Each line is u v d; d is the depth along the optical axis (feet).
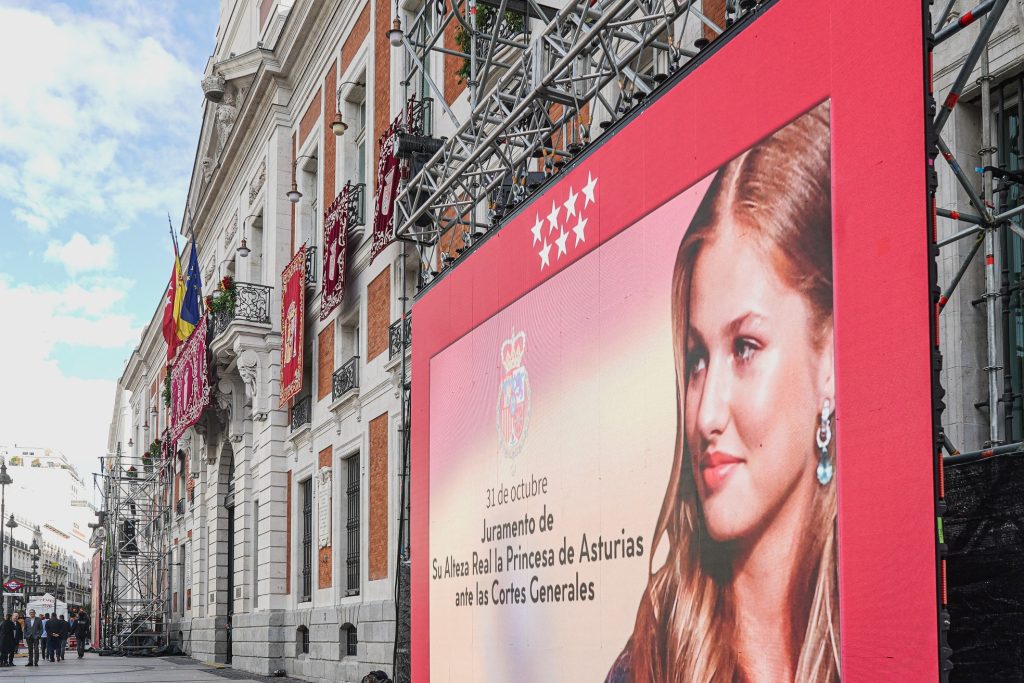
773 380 16.67
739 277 17.76
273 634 75.97
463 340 30.86
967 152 22.49
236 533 87.81
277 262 82.99
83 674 82.89
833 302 15.39
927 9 14.08
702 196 19.01
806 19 16.48
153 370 176.86
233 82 97.45
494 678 26.78
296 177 82.33
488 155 33.81
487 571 27.68
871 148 14.82
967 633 17.06
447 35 52.13
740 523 17.15
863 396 14.61
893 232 14.30
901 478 13.83
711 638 17.67
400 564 45.14
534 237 26.23
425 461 33.68
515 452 26.35
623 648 20.59
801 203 16.30
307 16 75.92
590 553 22.13
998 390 21.26
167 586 141.38
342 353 67.05
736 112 18.20
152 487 159.84
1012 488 16.61
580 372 23.18
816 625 15.24
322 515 68.90
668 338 19.79
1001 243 21.83
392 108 59.82
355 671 59.41
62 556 497.05
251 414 84.43
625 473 20.95
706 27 30.99
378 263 60.39
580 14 28.22
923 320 13.70
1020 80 21.68
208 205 113.39
